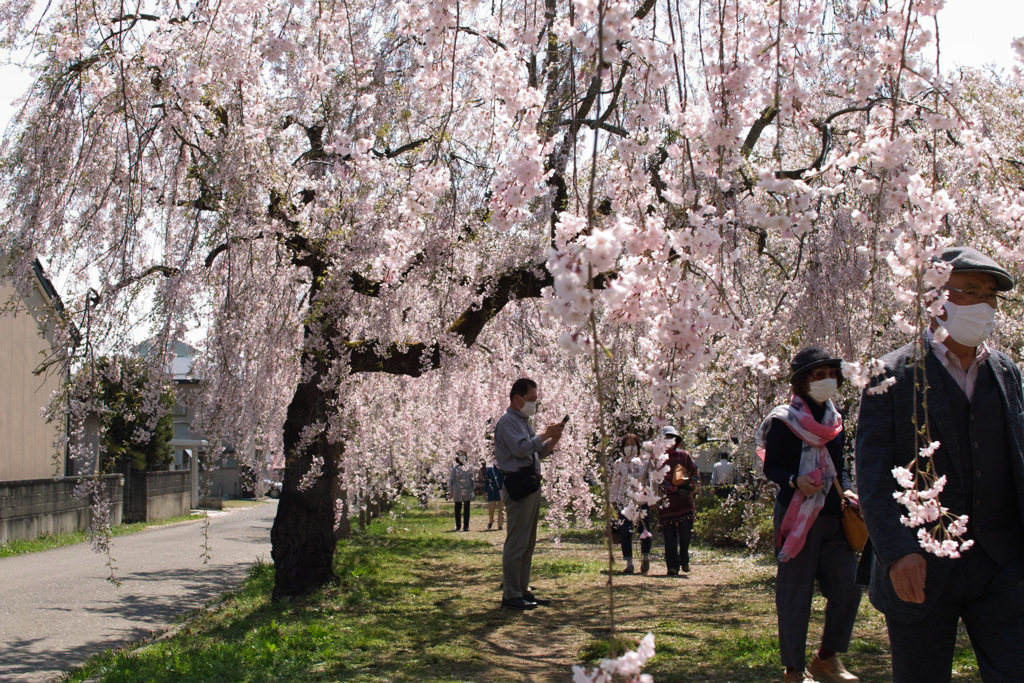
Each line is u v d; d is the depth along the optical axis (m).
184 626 6.92
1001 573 2.56
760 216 2.12
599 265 1.57
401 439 10.31
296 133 7.64
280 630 6.04
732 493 6.39
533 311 7.99
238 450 8.30
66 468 18.77
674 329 2.03
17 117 6.14
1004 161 4.83
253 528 20.38
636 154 2.56
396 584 8.55
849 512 4.03
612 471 5.65
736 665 4.68
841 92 4.62
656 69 2.52
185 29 5.48
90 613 7.88
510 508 7.20
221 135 6.14
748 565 10.43
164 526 21.31
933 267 2.24
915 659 2.65
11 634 6.84
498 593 7.96
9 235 6.02
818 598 7.45
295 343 7.86
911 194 2.25
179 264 6.93
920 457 2.61
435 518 21.48
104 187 6.52
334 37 6.21
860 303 5.18
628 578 9.32
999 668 2.49
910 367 2.69
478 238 6.93
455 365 7.64
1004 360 2.72
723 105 2.40
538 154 2.79
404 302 7.52
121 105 5.80
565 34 2.26
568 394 8.07
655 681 4.39
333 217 6.66
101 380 6.62
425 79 3.67
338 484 9.08
